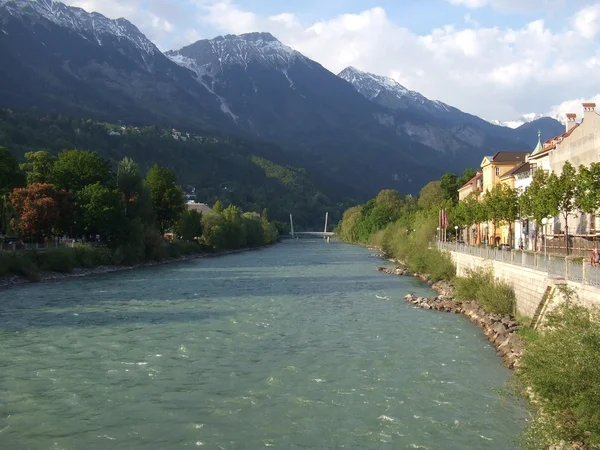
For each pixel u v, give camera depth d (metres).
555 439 17.98
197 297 58.97
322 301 56.69
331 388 27.58
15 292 61.75
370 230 198.50
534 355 20.42
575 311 21.38
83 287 67.00
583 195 42.78
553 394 18.44
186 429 22.53
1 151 84.88
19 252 73.94
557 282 31.66
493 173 98.00
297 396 26.39
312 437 21.73
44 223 83.19
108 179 101.69
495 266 48.84
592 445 17.27
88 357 33.34
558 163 65.25
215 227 144.88
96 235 100.81
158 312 49.06
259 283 73.38
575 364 17.92
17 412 24.33
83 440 21.50
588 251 45.69
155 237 107.56
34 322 43.88
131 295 59.97
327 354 34.28
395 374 29.88
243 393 26.86
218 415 24.03
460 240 99.94
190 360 32.81
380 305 53.91
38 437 21.77
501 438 21.44
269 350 35.31
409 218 132.38
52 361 32.44
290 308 52.03
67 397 26.23
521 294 39.88
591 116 64.12
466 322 44.38
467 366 31.28
